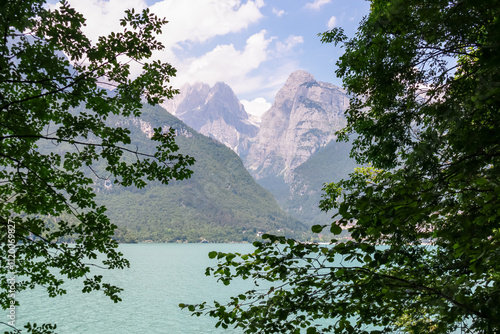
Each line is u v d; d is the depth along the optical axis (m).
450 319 2.63
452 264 3.99
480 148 2.73
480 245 2.70
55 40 4.09
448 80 3.66
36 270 5.85
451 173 2.90
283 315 3.21
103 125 5.14
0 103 4.37
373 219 2.93
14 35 3.81
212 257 3.41
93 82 4.57
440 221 3.74
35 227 5.31
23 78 4.29
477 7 2.78
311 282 3.21
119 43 4.58
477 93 2.64
